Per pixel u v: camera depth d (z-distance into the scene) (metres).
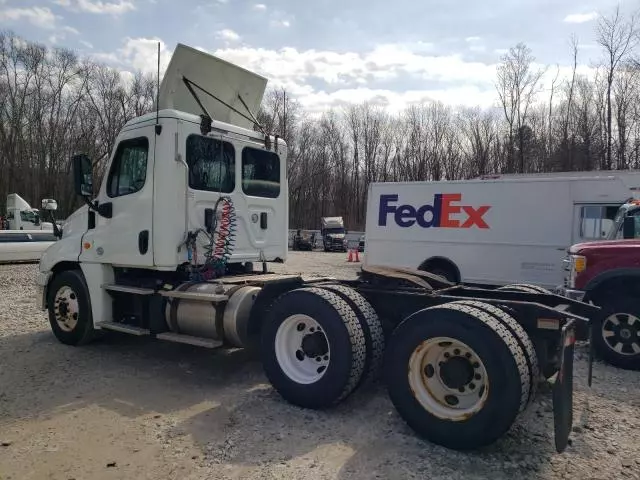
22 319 9.02
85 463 3.67
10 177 45.62
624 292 6.57
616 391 5.43
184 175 5.95
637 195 10.31
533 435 4.16
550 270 11.09
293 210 59.91
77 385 5.45
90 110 46.59
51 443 4.02
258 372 5.95
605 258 6.68
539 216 11.18
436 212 12.31
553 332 4.07
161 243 5.92
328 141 62.53
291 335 4.91
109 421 4.46
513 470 3.56
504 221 11.53
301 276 6.26
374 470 3.54
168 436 4.13
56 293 7.25
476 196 11.84
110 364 6.24
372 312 4.79
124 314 6.73
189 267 6.08
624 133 34.16
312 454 3.79
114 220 6.44
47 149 46.09
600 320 6.53
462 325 3.83
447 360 4.01
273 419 4.46
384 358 4.24
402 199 12.79
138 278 6.54
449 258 12.14
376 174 61.22
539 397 4.99
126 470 3.57
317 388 4.55
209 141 6.32
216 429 4.28
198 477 3.47
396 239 12.85
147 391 5.27
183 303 5.89
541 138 41.19
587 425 4.42
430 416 3.94
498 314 3.96
